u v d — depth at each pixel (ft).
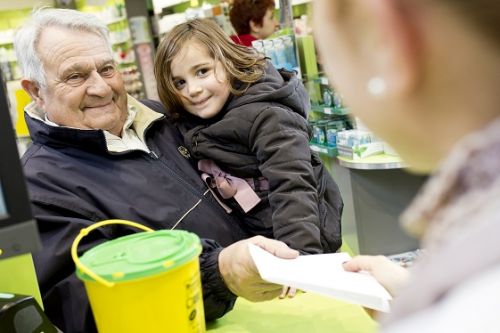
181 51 6.52
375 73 1.38
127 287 3.26
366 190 13.21
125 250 3.59
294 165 6.03
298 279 3.69
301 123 6.48
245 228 6.48
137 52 20.97
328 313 4.64
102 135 5.66
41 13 5.97
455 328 1.10
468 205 1.24
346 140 12.89
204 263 4.67
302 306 4.83
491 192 1.21
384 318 1.42
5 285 4.32
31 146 5.92
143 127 6.29
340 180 13.91
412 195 13.33
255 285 4.43
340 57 1.46
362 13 1.34
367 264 3.92
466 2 1.24
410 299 1.28
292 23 13.09
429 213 1.38
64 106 5.87
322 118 14.15
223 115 6.65
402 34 1.27
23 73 6.02
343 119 13.94
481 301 1.09
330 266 4.12
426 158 1.45
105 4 20.79
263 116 6.19
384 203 13.34
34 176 5.41
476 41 1.25
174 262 3.32
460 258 1.18
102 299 3.37
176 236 3.76
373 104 1.43
